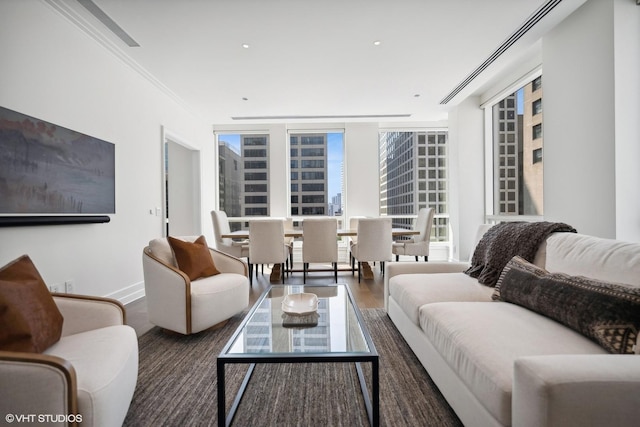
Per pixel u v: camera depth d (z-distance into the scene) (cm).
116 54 317
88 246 280
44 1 237
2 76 209
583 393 78
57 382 99
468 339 127
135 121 356
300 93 438
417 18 271
